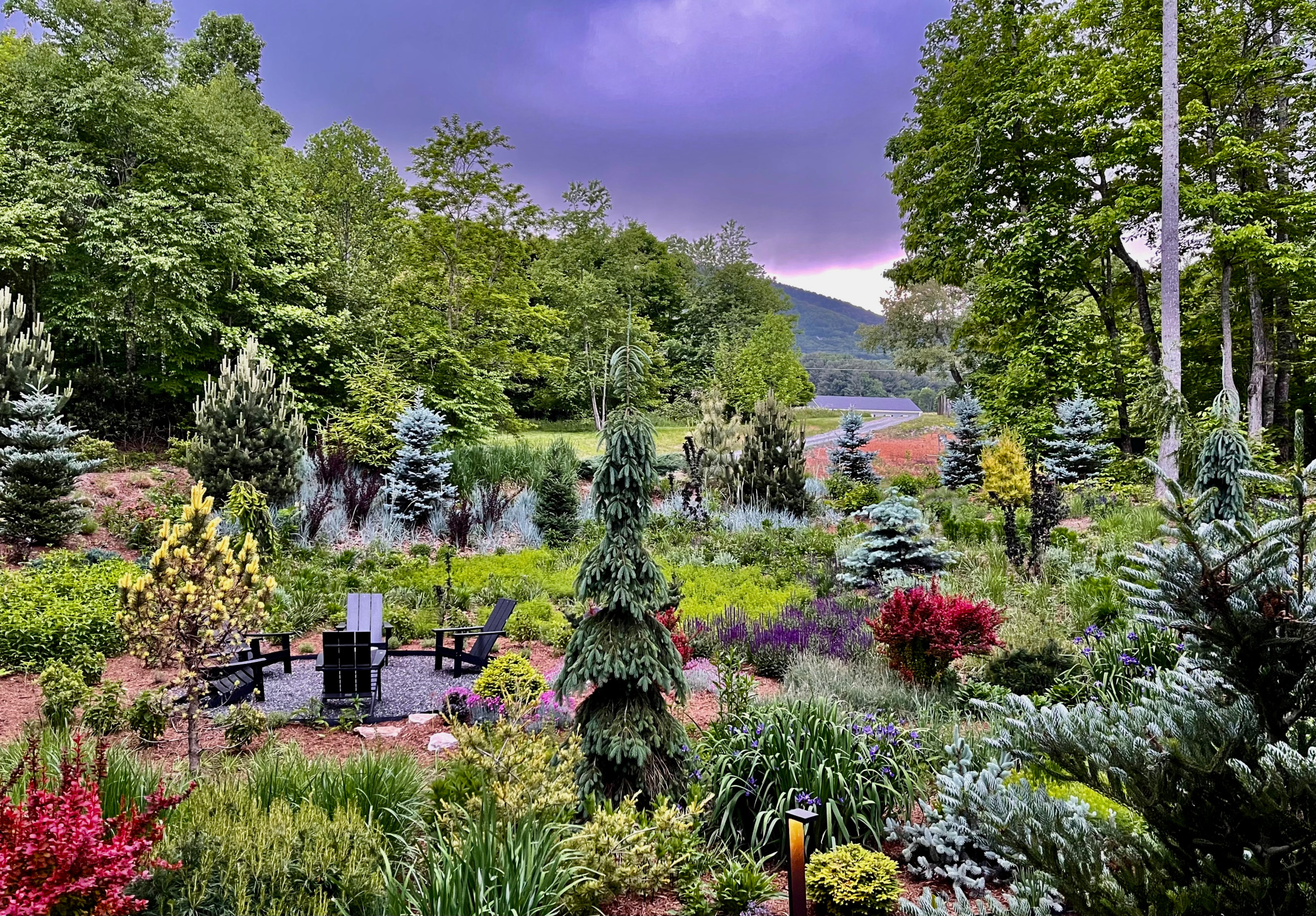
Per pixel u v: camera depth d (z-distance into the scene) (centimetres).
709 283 6091
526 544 1593
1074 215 2191
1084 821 310
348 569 1315
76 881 273
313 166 3075
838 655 910
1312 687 262
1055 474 2067
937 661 807
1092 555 1295
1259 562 273
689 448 2111
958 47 2403
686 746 539
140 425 1914
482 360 2436
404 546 1503
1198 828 254
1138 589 294
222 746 631
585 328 3962
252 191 2330
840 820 475
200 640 536
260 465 1446
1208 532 309
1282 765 245
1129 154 1967
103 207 1927
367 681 729
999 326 2570
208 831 366
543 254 4512
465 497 1717
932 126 2458
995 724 608
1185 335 2392
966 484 2520
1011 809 324
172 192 2016
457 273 2405
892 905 407
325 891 366
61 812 287
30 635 834
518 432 2595
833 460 2681
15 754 507
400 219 2389
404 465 1650
